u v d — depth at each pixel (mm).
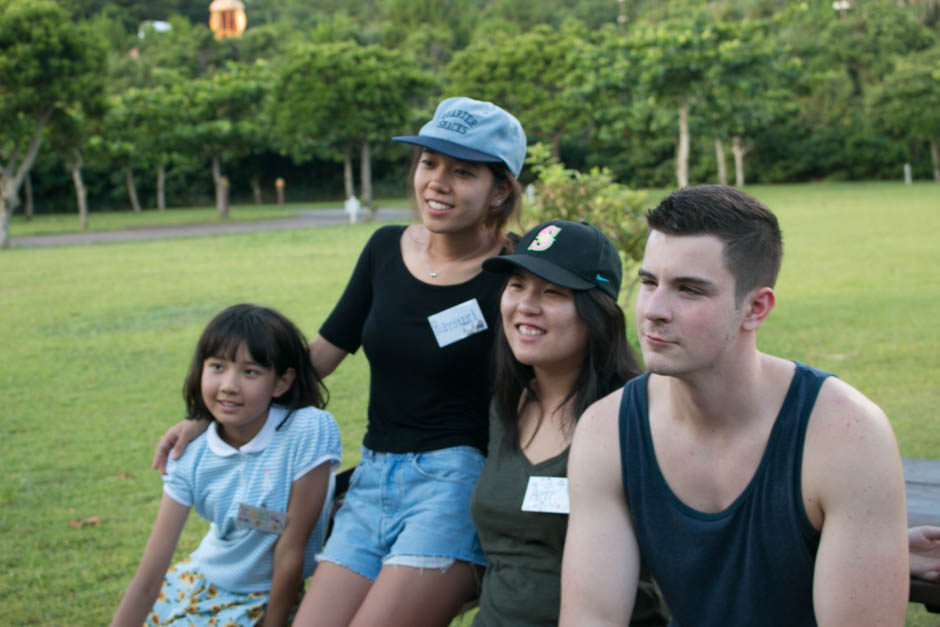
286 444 2732
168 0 95688
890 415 5980
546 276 2287
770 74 36219
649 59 35188
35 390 7645
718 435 1697
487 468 2404
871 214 24625
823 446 1605
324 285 13594
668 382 1812
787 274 13344
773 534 1648
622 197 6965
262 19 94688
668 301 1604
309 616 2553
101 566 4156
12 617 3666
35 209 48625
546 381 2406
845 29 56000
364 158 39031
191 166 48375
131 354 9062
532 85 45656
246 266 16531
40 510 4887
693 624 1775
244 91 37594
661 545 1765
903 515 1592
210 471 2760
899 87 48875
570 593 1841
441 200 2730
